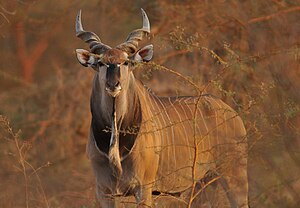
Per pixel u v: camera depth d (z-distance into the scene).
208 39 41.03
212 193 31.28
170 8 43.16
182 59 42.53
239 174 31.12
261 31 39.12
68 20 50.12
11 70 53.84
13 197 36.78
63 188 39.03
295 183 31.81
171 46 39.16
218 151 31.02
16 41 54.03
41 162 42.78
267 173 32.59
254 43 39.19
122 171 27.62
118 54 26.48
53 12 49.75
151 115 28.67
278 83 33.28
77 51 27.56
